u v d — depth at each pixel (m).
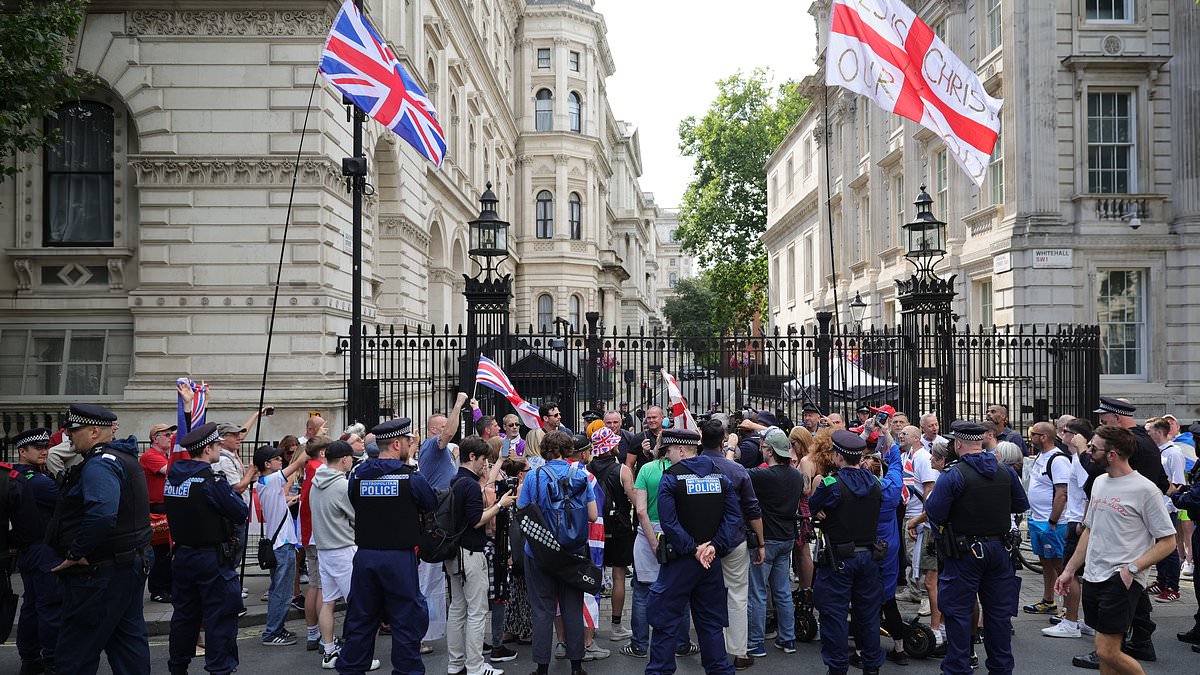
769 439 8.20
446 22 26.70
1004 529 7.01
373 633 6.97
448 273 29.05
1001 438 10.79
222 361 15.77
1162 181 20.34
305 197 15.99
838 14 12.79
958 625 6.98
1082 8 20.33
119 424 15.53
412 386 20.25
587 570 7.43
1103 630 6.55
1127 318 20.34
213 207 15.90
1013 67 20.42
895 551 8.01
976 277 22.44
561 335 14.41
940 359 13.80
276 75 15.98
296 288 15.88
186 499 7.09
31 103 12.88
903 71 13.03
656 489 7.99
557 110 48.16
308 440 8.94
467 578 7.55
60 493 6.63
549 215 48.03
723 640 6.97
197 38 15.94
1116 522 6.54
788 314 47.78
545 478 7.45
